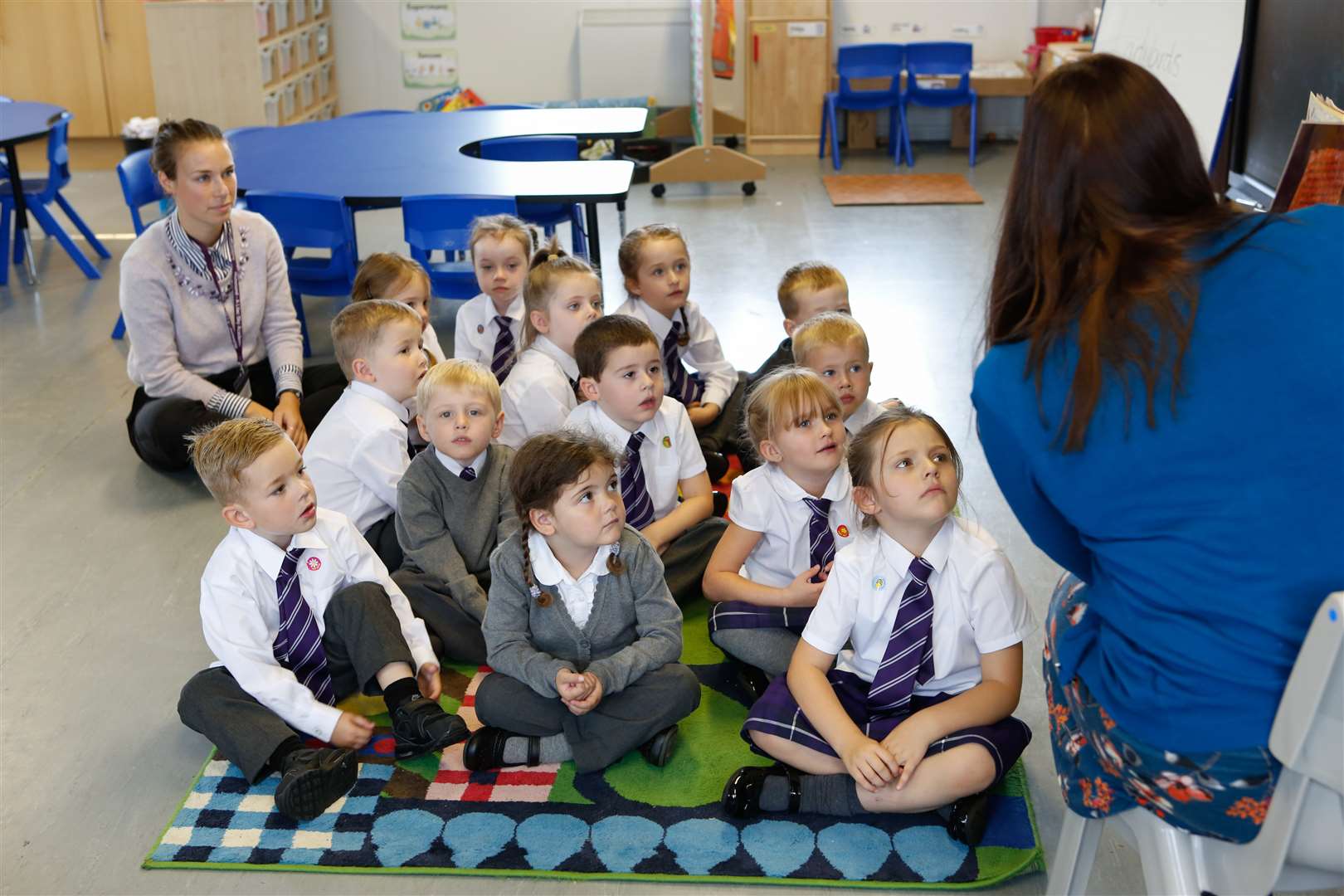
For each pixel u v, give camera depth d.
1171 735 1.15
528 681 1.89
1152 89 1.10
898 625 1.79
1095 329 1.09
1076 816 1.37
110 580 2.56
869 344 3.86
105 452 3.21
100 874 1.73
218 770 1.95
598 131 4.46
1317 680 1.02
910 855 1.71
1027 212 1.16
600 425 2.33
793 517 2.12
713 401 3.05
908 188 6.11
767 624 2.07
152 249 2.99
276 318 3.20
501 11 7.19
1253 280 1.06
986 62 7.13
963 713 1.74
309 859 1.74
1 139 4.43
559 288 2.66
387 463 2.42
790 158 7.04
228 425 1.95
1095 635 1.29
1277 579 1.07
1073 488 1.14
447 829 1.80
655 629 1.95
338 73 7.30
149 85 6.56
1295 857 1.11
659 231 2.93
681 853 1.74
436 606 2.23
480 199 3.41
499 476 2.36
